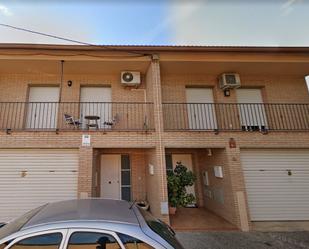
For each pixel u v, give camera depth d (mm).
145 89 8188
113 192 8117
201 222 6516
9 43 6293
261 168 6770
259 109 8383
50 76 7953
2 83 7668
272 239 5258
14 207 5898
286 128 8133
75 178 6172
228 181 6500
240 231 5816
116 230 1961
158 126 6473
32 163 6168
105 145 6258
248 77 8516
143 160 8336
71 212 2229
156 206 6281
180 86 8289
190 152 8953
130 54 6902
